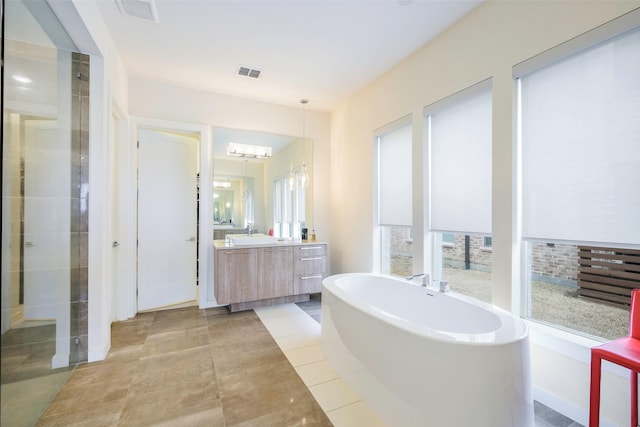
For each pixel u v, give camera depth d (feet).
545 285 6.10
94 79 7.20
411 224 9.55
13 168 4.70
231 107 12.21
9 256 4.53
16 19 4.71
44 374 5.54
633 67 4.67
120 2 6.73
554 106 5.72
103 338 7.41
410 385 4.73
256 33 8.04
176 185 11.83
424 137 8.70
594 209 5.12
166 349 7.91
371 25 7.70
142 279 10.90
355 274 9.41
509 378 4.34
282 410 5.44
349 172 12.73
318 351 7.85
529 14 5.94
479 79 7.00
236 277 10.62
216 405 5.57
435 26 7.76
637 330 4.44
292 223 13.46
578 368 5.13
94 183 7.19
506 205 6.36
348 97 12.55
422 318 7.70
